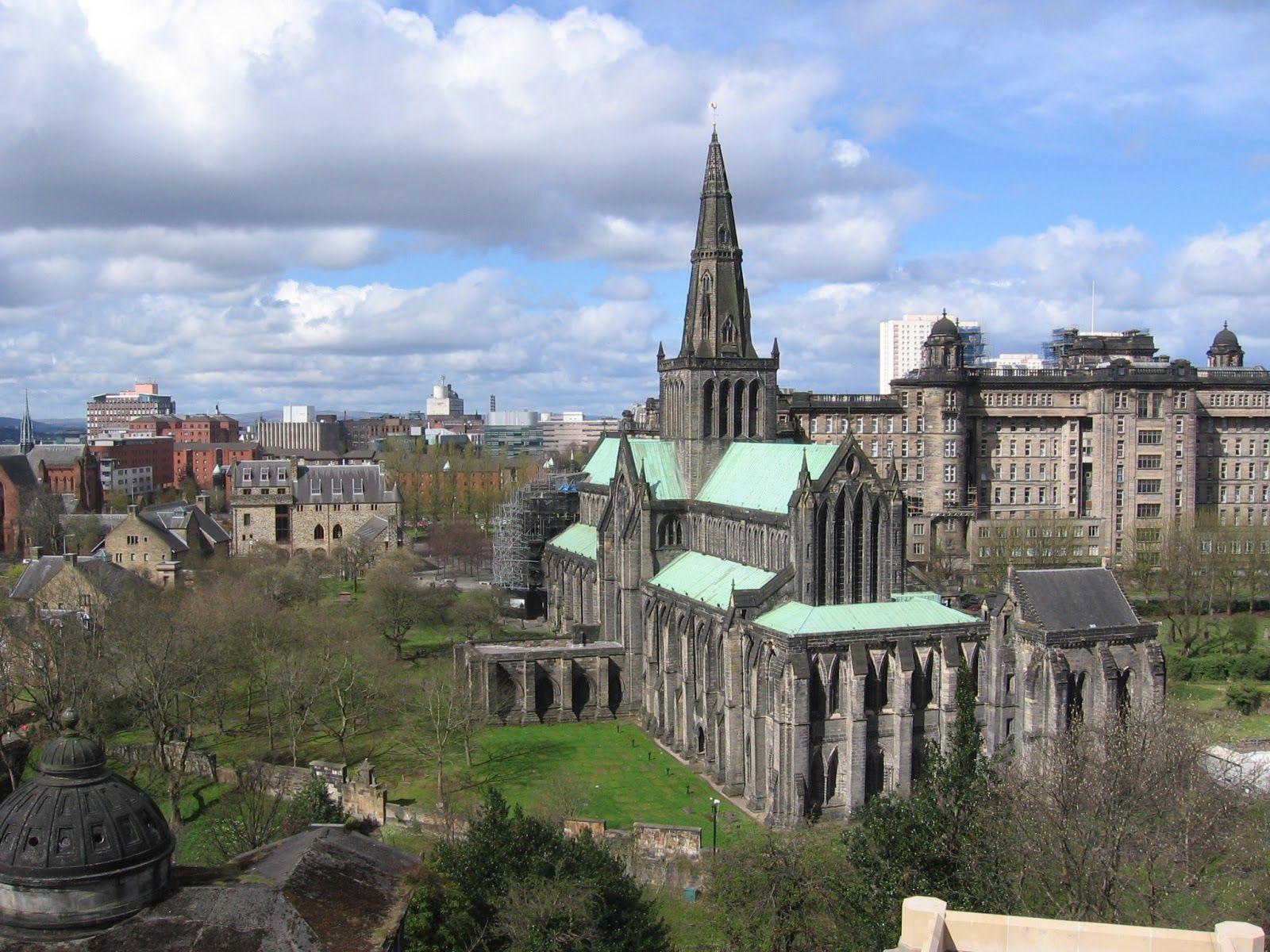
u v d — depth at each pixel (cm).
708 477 14662
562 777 11588
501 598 19738
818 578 11125
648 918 7106
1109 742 8650
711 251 14625
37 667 11994
